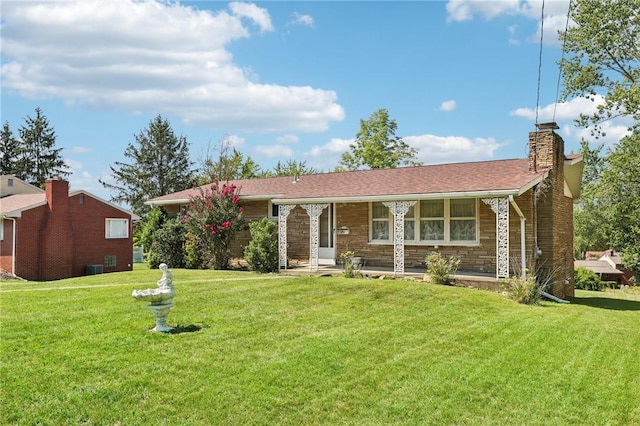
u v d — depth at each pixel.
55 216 25.39
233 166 43.22
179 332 8.83
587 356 8.45
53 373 6.64
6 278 23.88
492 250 16.47
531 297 13.93
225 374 6.85
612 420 5.92
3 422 5.33
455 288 14.33
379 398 6.36
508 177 15.94
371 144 47.00
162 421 5.51
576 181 19.45
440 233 17.44
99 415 5.57
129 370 6.84
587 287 32.31
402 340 8.91
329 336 8.95
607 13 26.92
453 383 6.91
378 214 18.89
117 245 28.22
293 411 5.89
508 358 8.10
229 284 14.55
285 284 14.45
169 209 25.44
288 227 21.41
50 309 10.66
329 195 18.23
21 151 61.06
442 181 17.17
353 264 17.31
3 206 26.70
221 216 20.73
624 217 34.03
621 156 29.73
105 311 10.45
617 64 27.97
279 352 7.89
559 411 6.13
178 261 22.69
